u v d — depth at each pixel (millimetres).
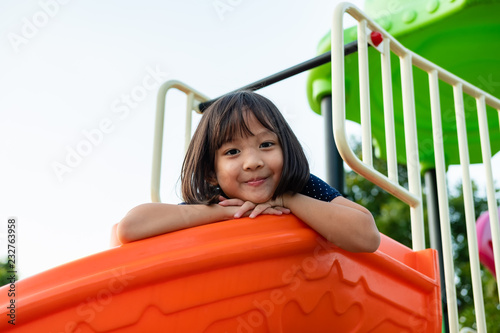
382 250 1171
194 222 972
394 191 1222
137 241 918
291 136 1083
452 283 1312
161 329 854
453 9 2064
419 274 1099
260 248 902
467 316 6793
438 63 2350
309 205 982
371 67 2359
